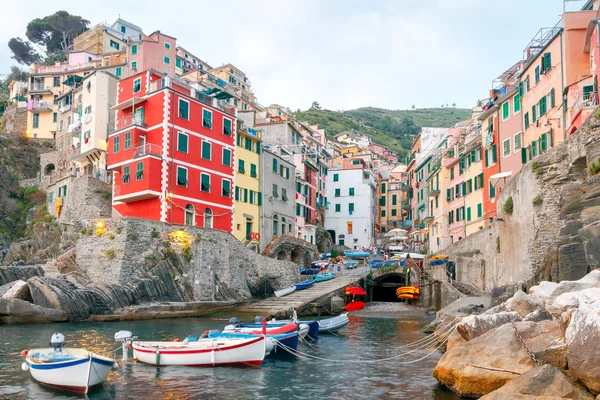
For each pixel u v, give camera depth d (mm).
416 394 18922
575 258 27828
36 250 60719
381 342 32188
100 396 18609
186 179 53281
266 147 71750
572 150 31188
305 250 72625
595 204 28016
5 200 74188
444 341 29234
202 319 41781
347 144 164750
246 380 21453
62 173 72188
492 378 16781
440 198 72375
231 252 52094
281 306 47031
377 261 70562
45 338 30141
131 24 122938
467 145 61406
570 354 15000
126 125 54625
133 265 43375
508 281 37969
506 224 38500
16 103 98938
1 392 18672
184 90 55906
